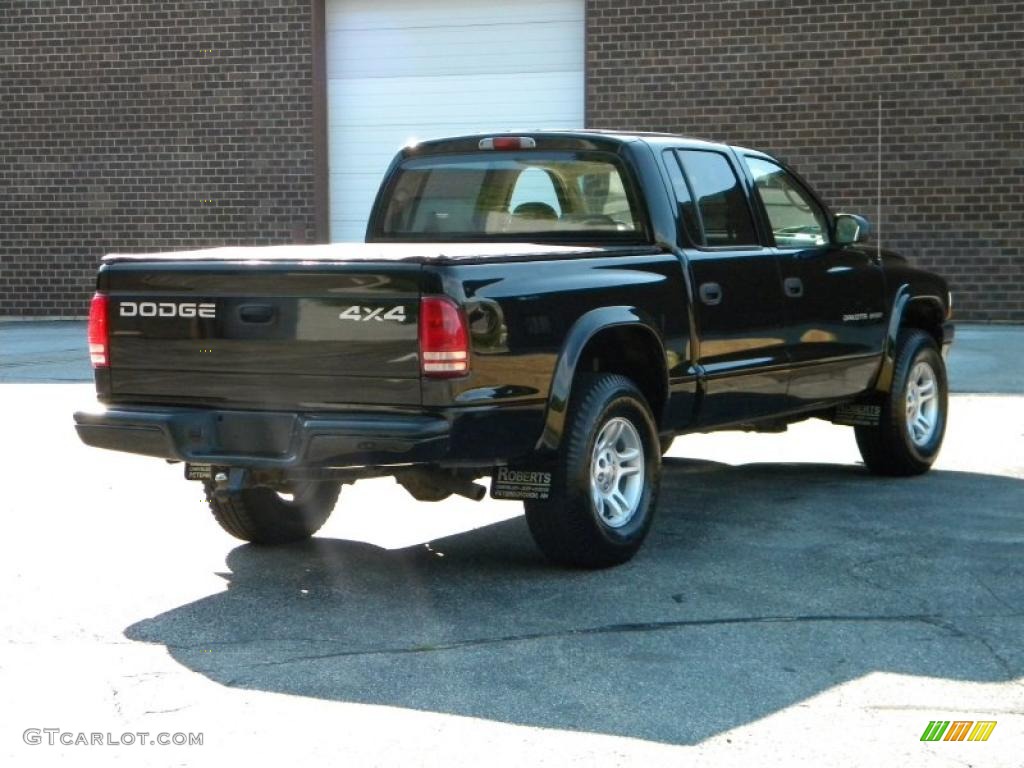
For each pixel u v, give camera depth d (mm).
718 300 7336
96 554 7008
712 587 6293
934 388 9125
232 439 6145
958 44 17000
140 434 6293
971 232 17156
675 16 17781
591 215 7324
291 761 4328
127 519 7801
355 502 8344
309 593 6277
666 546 7105
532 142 7504
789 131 17578
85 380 13414
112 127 19969
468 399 5828
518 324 6051
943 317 9477
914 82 17156
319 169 19281
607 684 5020
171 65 19672
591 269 6562
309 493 7195
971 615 5859
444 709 4777
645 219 7148
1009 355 14461
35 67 20156
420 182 7902
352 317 5879
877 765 4289
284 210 19469
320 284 5926
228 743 4484
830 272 8266
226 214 19672
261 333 6059
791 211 8273
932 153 17188
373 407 5887
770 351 7758
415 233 7898
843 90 17375
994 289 17156
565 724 4629
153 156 19875
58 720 4695
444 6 18734
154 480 8875
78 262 20297
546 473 6328
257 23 19297
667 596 6152
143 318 6340
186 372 6254
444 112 18875
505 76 18609
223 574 6625
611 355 7000
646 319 6773
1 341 17234
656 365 6949
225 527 7074
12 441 10250
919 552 6918
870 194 17422
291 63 19250
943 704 4824
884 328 8727
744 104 17688
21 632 5684
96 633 5676
